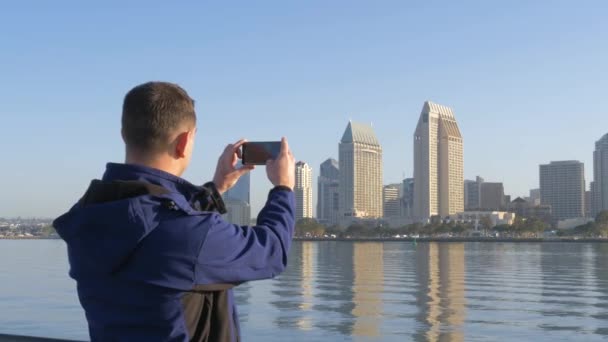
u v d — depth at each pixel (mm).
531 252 115375
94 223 2086
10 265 65750
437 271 59406
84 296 2203
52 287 38375
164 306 2086
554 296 34906
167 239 2066
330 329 22172
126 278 2094
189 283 2084
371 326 22969
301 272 58000
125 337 2117
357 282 45562
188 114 2326
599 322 24344
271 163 2455
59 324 22375
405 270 60875
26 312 25922
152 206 2100
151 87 2299
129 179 2211
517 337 20750
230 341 2217
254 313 26828
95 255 2104
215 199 2326
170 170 2326
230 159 2500
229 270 2139
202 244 2078
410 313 26953
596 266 68250
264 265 2221
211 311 2191
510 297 34375
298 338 20234
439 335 20969
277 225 2295
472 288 40188
